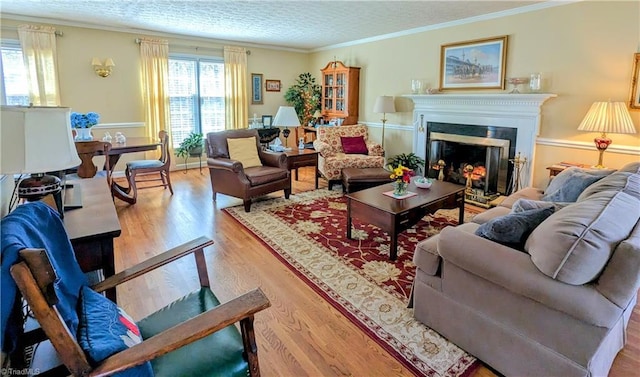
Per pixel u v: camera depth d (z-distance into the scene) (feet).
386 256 9.94
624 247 4.49
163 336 3.53
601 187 7.16
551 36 13.10
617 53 11.70
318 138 17.98
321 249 10.41
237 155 15.03
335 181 17.67
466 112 15.84
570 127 13.01
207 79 21.42
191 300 5.27
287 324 7.02
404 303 7.69
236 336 4.53
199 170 21.35
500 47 14.48
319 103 23.43
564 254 4.63
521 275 5.07
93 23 17.02
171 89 20.33
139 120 19.39
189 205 14.56
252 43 22.13
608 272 4.56
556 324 4.93
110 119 18.53
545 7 13.10
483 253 5.53
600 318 4.50
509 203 9.93
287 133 20.21
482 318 5.79
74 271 4.31
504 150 14.80
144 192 16.42
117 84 18.47
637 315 7.24
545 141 13.65
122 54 18.35
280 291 8.21
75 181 7.90
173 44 19.74
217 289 8.32
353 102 21.09
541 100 13.24
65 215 5.78
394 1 12.86
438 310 6.51
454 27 16.02
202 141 21.34
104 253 5.31
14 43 15.74
